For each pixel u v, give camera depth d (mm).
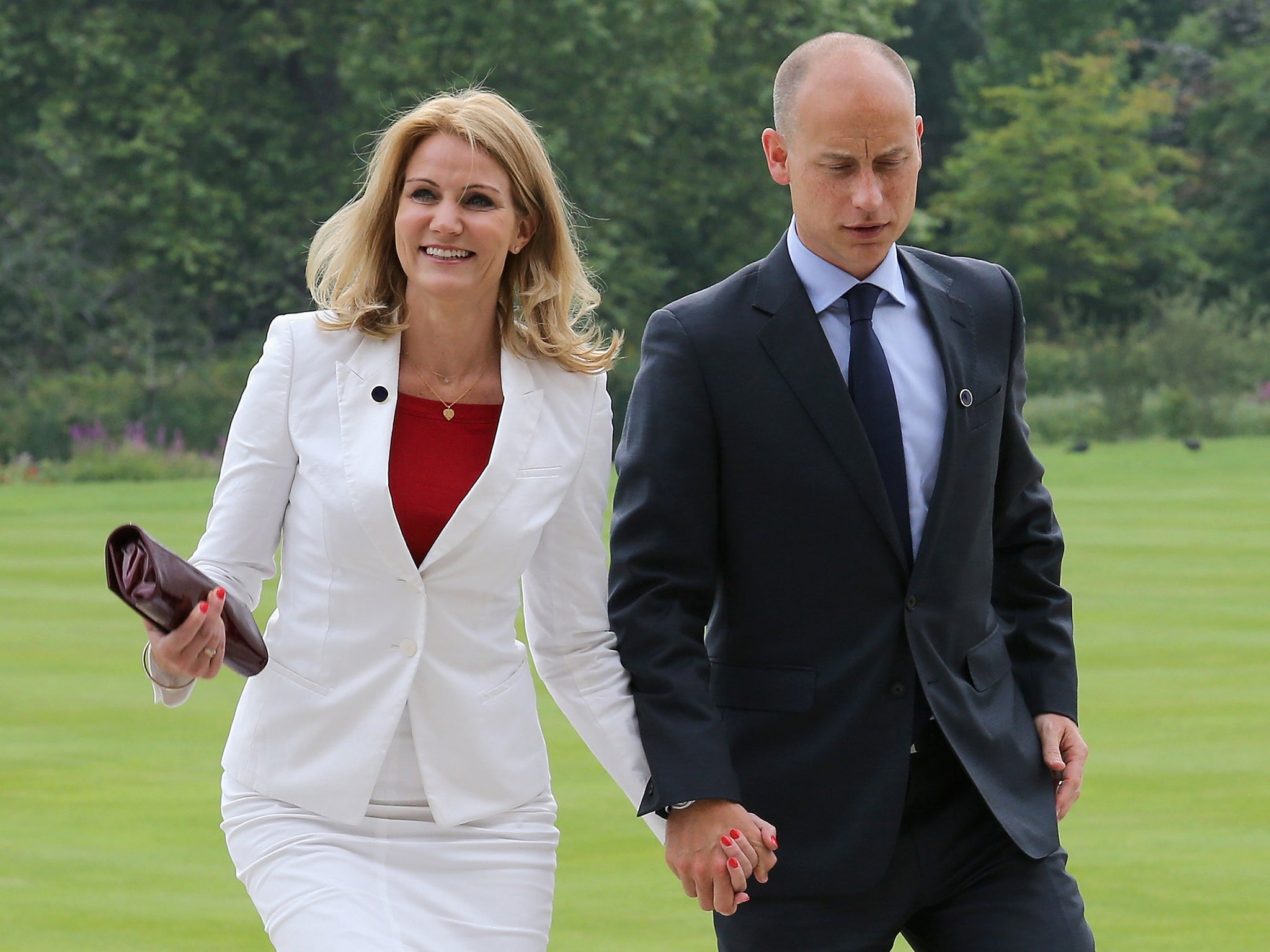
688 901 18203
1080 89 141625
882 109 10469
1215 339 109750
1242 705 27531
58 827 21047
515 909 10211
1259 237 149625
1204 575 42656
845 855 10742
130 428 99938
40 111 107812
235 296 118562
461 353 10555
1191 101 157375
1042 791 11305
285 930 9703
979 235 141875
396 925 9742
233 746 10367
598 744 10758
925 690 10750
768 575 10883
